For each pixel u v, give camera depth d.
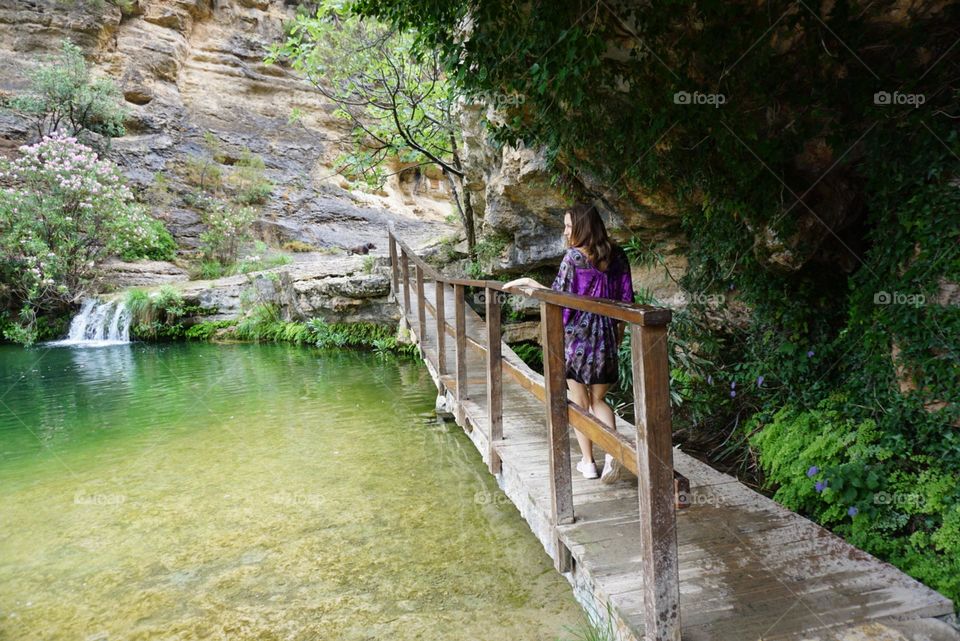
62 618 3.27
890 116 3.56
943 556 3.09
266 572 3.71
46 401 8.17
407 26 4.42
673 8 3.43
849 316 4.39
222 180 18.30
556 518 2.83
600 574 2.42
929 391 3.56
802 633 2.05
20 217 13.27
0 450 6.15
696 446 5.29
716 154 4.16
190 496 4.93
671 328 5.68
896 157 3.64
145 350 12.17
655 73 3.81
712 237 4.89
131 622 3.23
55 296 13.73
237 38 20.91
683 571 2.46
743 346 5.42
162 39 18.98
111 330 13.57
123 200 14.97
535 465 3.64
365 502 4.73
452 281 5.20
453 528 4.24
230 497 4.89
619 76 4.14
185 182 17.75
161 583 3.61
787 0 3.28
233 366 10.46
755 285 4.87
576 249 3.02
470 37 4.18
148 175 17.08
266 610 3.31
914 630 2.07
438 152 10.84
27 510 4.70
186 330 13.51
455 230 12.71
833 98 3.67
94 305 13.83
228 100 20.20
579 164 5.14
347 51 9.36
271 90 21.19
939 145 3.43
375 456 5.81
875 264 3.94
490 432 4.09
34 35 16.77
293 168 20.52
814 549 2.62
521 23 3.84
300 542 4.09
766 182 4.06
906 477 3.52
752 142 3.88
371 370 9.93
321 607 3.32
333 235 19.02
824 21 3.31
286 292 13.09
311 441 6.32
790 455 4.23
